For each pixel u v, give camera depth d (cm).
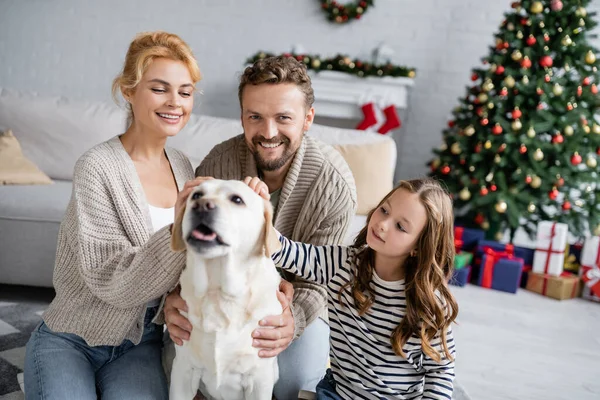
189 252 117
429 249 133
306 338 162
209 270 117
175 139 288
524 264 364
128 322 135
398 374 138
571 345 271
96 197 134
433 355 132
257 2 472
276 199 165
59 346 137
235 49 479
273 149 151
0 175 270
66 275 138
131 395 131
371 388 140
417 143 486
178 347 127
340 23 471
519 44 362
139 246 137
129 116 162
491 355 250
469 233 368
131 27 470
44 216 246
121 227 138
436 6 466
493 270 347
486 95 366
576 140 361
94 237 132
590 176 368
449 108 479
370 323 139
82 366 135
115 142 147
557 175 362
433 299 131
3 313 234
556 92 355
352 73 440
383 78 443
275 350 130
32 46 470
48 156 299
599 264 348
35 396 128
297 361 157
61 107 304
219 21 475
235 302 120
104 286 130
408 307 133
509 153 363
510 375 232
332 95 449
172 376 129
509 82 358
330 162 162
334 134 303
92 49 471
